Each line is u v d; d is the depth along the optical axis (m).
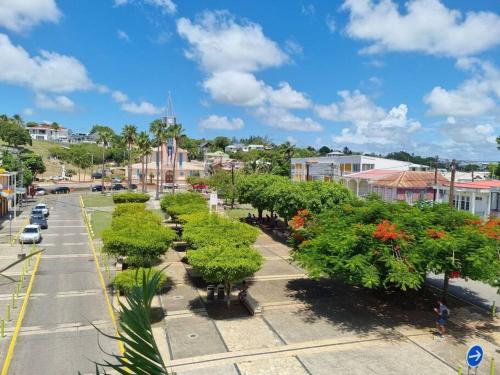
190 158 148.12
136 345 3.86
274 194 36.53
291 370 14.87
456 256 17.73
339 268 18.25
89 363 15.39
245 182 45.88
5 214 53.38
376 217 21.17
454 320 19.75
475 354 12.52
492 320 19.81
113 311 20.44
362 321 19.50
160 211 55.56
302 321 19.41
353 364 15.36
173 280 25.47
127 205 39.47
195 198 43.50
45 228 43.88
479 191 40.97
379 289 23.56
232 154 150.00
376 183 52.78
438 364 15.45
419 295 23.23
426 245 17.69
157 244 21.77
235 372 14.70
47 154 134.62
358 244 18.78
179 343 16.92
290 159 85.81
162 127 74.94
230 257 19.06
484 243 17.94
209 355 15.91
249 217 47.88
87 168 127.44
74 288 24.02
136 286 4.25
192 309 20.78
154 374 3.83
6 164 71.19
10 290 23.47
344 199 33.91
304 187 35.06
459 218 20.77
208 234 22.08
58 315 19.92
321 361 15.55
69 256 31.73
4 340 17.17
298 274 27.41
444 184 44.94
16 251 32.91
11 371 14.75
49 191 83.38
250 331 18.19
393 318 19.92
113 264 29.28
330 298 22.67
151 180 96.25
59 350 16.39
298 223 23.62
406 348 16.72
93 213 54.94
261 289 24.19
